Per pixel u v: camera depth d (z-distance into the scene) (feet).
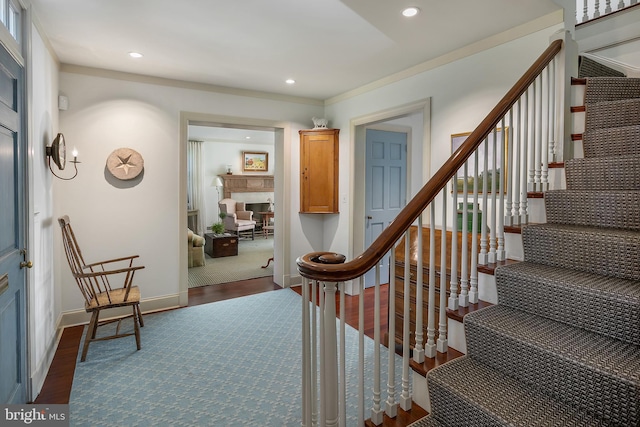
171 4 7.27
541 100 6.84
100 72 11.23
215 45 9.37
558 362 3.99
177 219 12.66
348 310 12.17
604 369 3.64
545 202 6.50
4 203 5.77
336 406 4.15
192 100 12.76
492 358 4.75
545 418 3.75
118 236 11.74
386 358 8.71
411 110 11.09
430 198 4.76
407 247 4.69
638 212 5.33
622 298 4.17
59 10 7.50
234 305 12.77
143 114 11.94
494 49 8.71
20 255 6.43
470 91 9.30
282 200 14.99
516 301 5.34
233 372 8.12
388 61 10.52
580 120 7.16
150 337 10.04
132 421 6.39
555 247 5.58
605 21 9.51
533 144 6.75
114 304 8.91
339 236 14.70
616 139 6.51
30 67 6.84
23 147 6.65
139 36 8.82
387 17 7.80
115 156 11.50
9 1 6.16
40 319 7.89
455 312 5.34
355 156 13.85
